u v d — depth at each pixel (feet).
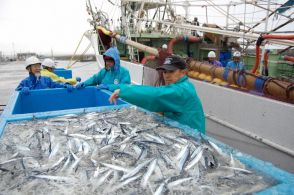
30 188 4.49
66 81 17.51
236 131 12.35
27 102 12.79
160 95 7.86
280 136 10.32
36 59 14.76
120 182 4.66
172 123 7.76
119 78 15.01
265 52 16.37
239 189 4.33
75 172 5.05
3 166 5.26
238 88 13.79
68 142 6.45
